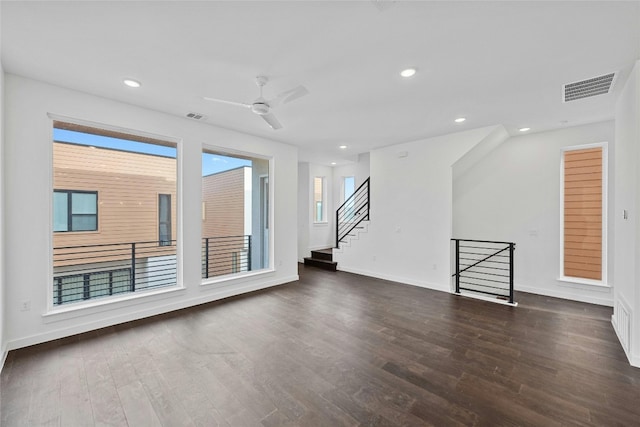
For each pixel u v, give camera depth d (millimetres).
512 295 4156
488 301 4324
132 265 3887
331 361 2541
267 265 5359
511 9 1814
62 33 2076
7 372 2336
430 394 2072
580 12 1834
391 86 2965
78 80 2836
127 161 3830
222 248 4816
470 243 5410
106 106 3273
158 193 4035
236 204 5016
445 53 2350
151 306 3656
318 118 3986
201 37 2143
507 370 2395
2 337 2523
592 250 4340
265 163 5371
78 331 3088
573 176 4496
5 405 1946
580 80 2812
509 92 3100
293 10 1838
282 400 2008
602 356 2633
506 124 4266
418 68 2602
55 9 1811
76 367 2426
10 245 2688
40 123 2857
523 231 4848
